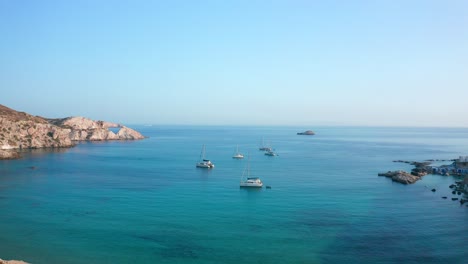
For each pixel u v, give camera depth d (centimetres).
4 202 10138
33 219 8612
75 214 9056
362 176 15738
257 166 19000
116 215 9019
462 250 6988
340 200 10950
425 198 11344
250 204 10312
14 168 16162
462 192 12194
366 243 7306
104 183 13225
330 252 6856
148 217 8894
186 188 12550
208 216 9031
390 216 9200
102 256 6588
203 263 6359
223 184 13412
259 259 6531
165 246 7069
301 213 9406
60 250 6819
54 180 13612
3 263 5709
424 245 7225
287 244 7225
